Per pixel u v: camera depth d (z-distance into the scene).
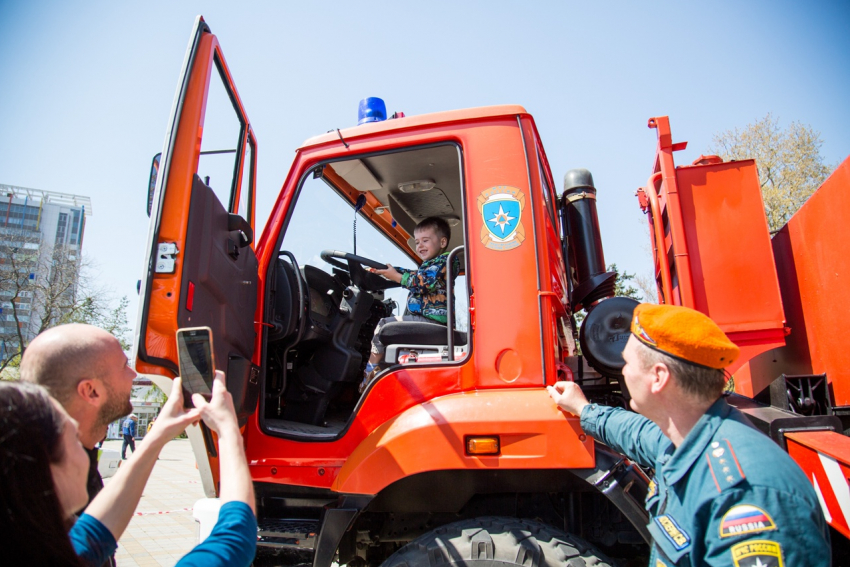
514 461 2.16
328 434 2.61
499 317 2.42
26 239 28.34
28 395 0.92
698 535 1.34
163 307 2.12
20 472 0.85
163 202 2.22
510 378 2.35
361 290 3.36
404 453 2.27
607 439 1.97
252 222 3.41
